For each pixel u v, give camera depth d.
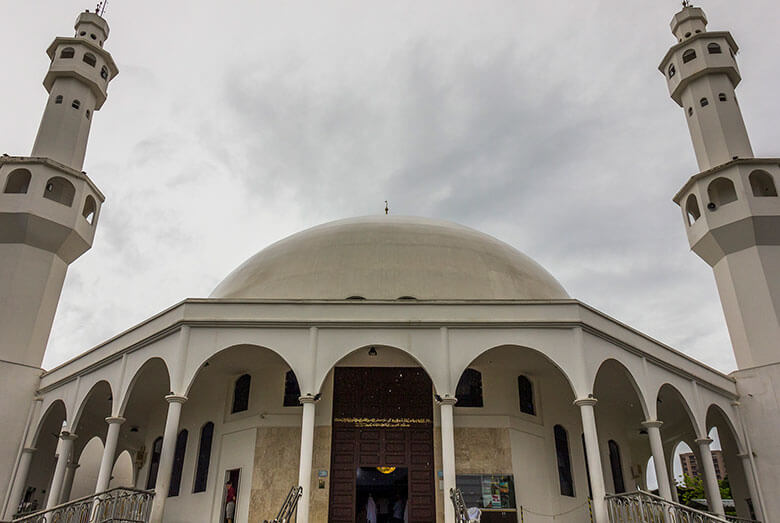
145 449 22.27
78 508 14.62
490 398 17.77
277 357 17.19
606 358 16.08
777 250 22.94
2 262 23.11
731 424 21.06
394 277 19.17
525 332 15.67
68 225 23.83
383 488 16.52
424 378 17.69
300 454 15.55
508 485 16.69
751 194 23.11
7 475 20.70
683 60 27.78
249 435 17.45
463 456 16.91
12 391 21.58
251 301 15.95
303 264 20.06
